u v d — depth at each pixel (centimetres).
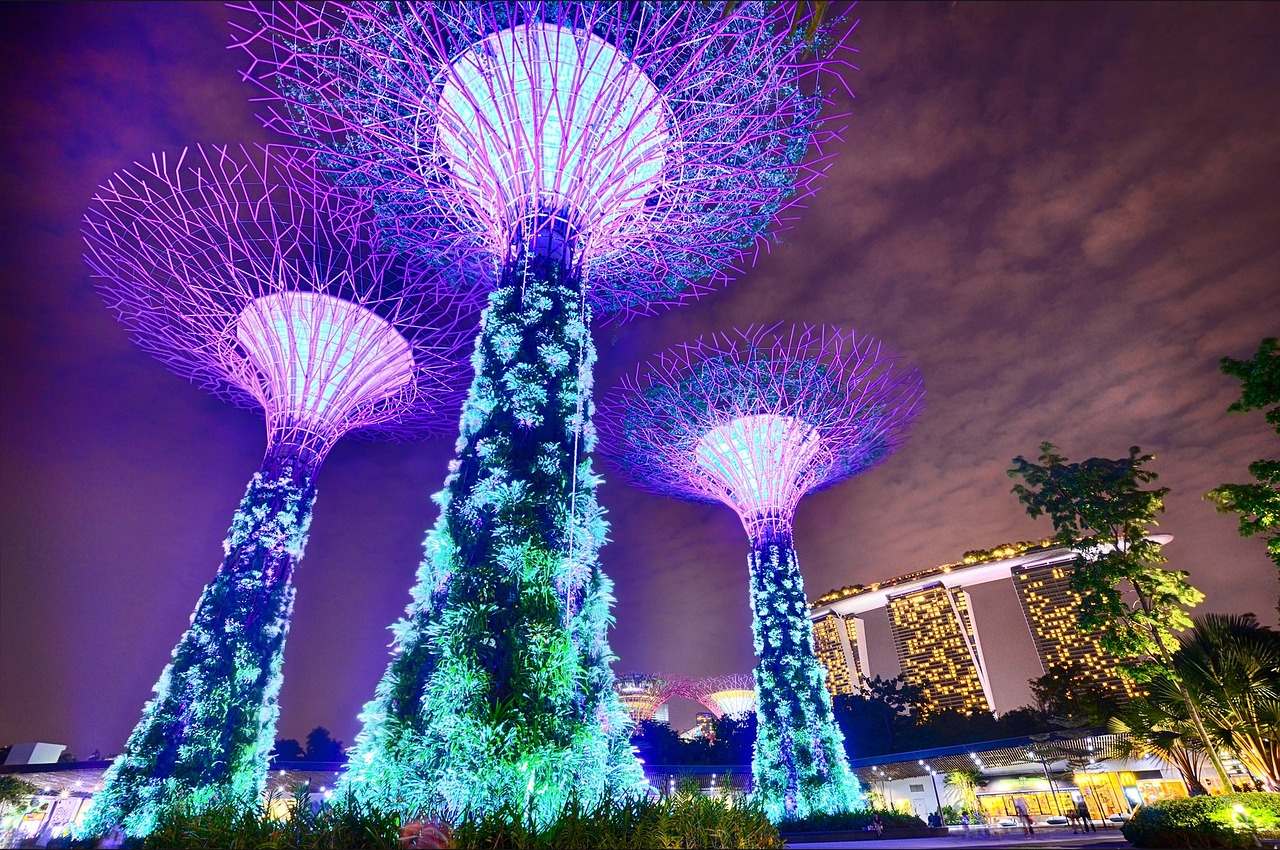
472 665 808
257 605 1448
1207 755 1568
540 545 902
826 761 2003
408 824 652
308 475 1608
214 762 1285
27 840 1140
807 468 2417
